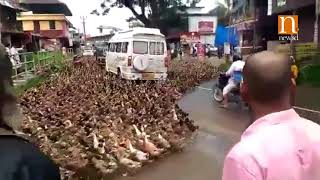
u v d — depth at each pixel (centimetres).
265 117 207
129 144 841
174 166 807
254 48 2970
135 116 1053
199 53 4716
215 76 2781
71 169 732
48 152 756
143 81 2114
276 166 190
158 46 2144
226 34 3884
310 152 197
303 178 192
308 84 1505
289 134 200
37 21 6300
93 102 1348
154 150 851
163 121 1045
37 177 176
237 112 1359
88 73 2527
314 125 211
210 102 1623
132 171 774
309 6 2334
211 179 730
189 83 2222
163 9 6138
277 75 205
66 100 1409
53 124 988
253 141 199
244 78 216
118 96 1511
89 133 873
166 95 1620
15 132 191
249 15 3562
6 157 175
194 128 1092
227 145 949
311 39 2370
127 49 2141
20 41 4062
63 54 3516
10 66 198
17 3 4150
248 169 190
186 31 6538
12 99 196
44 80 2112
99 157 770
